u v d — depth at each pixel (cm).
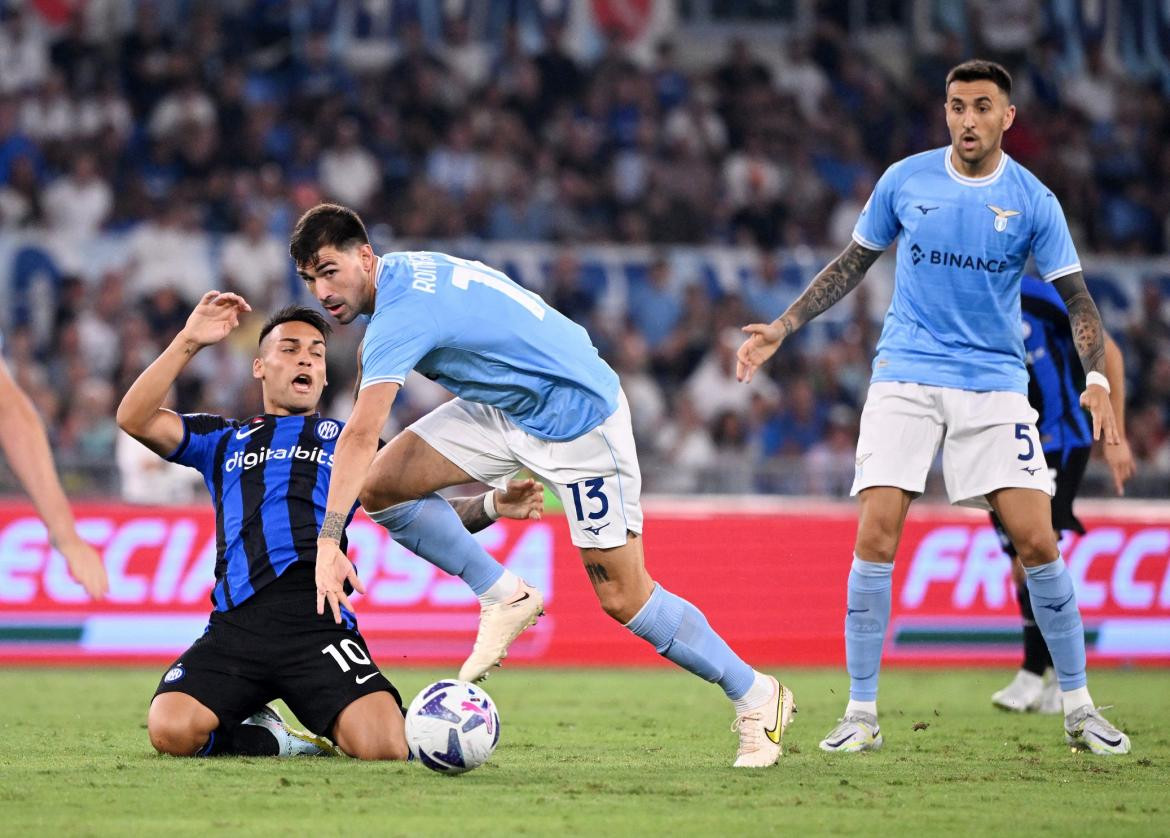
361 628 3619
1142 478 4191
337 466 1677
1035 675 2742
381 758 1850
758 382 5294
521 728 2417
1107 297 5584
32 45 6194
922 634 3747
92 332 5134
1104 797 1642
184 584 3656
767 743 1877
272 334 2006
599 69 6425
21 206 5769
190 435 1970
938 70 6681
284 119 6144
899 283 2102
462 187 6044
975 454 2045
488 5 6656
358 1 6550
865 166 6469
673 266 5484
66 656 3603
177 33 6359
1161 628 3775
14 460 1264
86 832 1374
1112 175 6506
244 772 1750
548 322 1817
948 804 1584
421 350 1730
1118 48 6769
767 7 6969
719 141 6325
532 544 3766
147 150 5991
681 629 1833
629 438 1836
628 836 1380
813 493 4200
